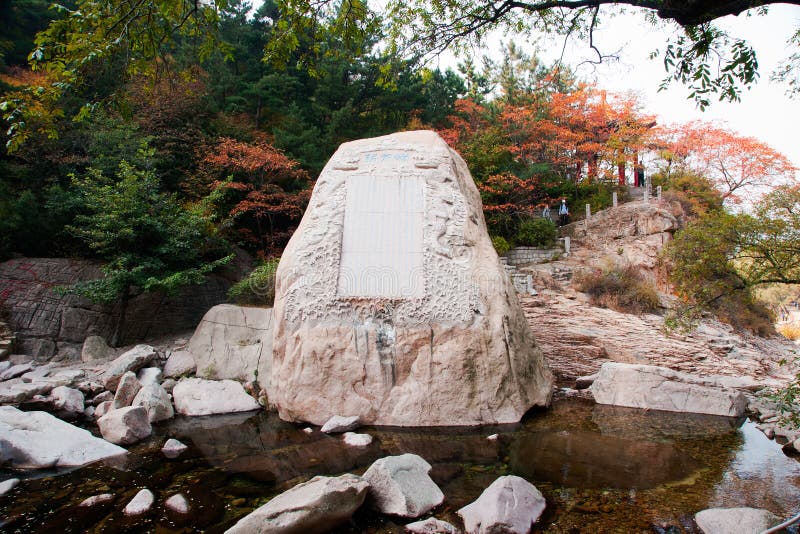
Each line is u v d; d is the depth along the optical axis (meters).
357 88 19.64
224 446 5.00
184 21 4.08
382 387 5.74
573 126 24.97
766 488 3.86
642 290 13.48
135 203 9.84
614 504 3.58
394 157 7.12
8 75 15.08
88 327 10.11
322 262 6.30
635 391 6.80
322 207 6.75
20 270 10.49
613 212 18.80
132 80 14.83
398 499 3.46
